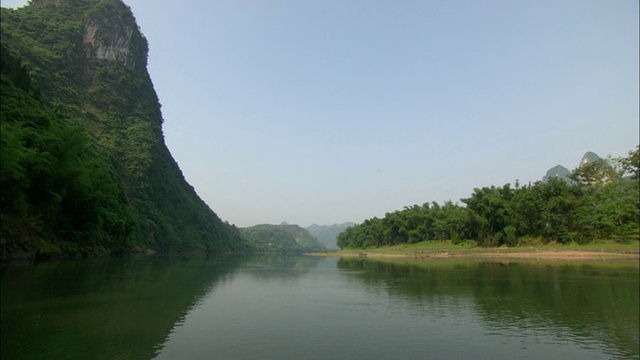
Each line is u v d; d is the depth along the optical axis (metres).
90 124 119.50
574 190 80.44
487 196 91.25
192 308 19.80
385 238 144.38
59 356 11.52
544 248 78.44
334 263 75.62
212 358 11.80
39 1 156.88
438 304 22.11
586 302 22.27
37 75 109.81
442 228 110.69
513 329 16.03
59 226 46.72
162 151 150.75
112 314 17.33
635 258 60.84
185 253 124.25
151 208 114.19
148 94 166.12
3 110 42.06
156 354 12.09
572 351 13.11
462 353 12.79
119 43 160.75
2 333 13.76
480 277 36.72
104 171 63.00
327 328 16.06
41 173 38.81
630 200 72.31
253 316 18.38
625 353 12.89
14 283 24.06
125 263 48.72
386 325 16.73
